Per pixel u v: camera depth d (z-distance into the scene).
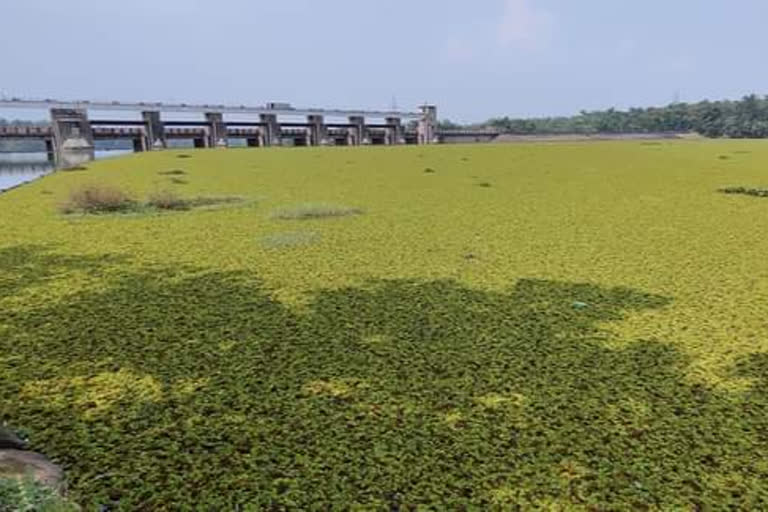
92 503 1.62
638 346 2.65
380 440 1.92
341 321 3.02
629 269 3.97
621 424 2.00
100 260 4.45
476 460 1.80
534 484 1.68
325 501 1.62
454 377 2.37
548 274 3.87
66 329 2.96
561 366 2.45
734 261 4.15
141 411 2.13
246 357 2.59
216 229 5.71
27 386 2.34
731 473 1.72
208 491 1.67
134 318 3.11
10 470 1.65
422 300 3.35
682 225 5.59
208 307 3.28
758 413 2.06
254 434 1.97
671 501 1.60
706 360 2.49
